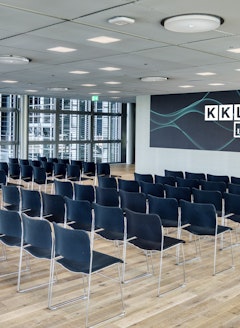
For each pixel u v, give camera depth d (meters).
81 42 6.39
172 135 14.46
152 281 5.21
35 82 11.99
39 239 4.53
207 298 4.70
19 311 4.26
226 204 6.53
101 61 8.12
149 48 6.75
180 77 10.20
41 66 8.90
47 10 4.72
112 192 7.01
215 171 13.30
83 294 4.73
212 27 4.99
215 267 5.80
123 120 22.48
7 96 17.42
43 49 7.02
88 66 8.79
